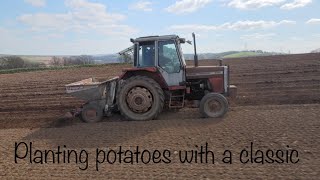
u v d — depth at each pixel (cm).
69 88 1184
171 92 1170
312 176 611
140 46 1152
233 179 623
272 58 3100
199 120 1074
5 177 705
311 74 1889
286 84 1677
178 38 1156
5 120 1345
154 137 919
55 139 978
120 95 1138
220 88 1173
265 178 618
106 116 1227
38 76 2912
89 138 958
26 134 1070
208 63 2834
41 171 730
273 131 891
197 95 1187
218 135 892
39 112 1457
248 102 1377
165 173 673
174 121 1084
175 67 1146
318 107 1143
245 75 2027
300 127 911
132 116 1134
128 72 1156
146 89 1123
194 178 639
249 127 945
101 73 2800
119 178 664
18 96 1861
